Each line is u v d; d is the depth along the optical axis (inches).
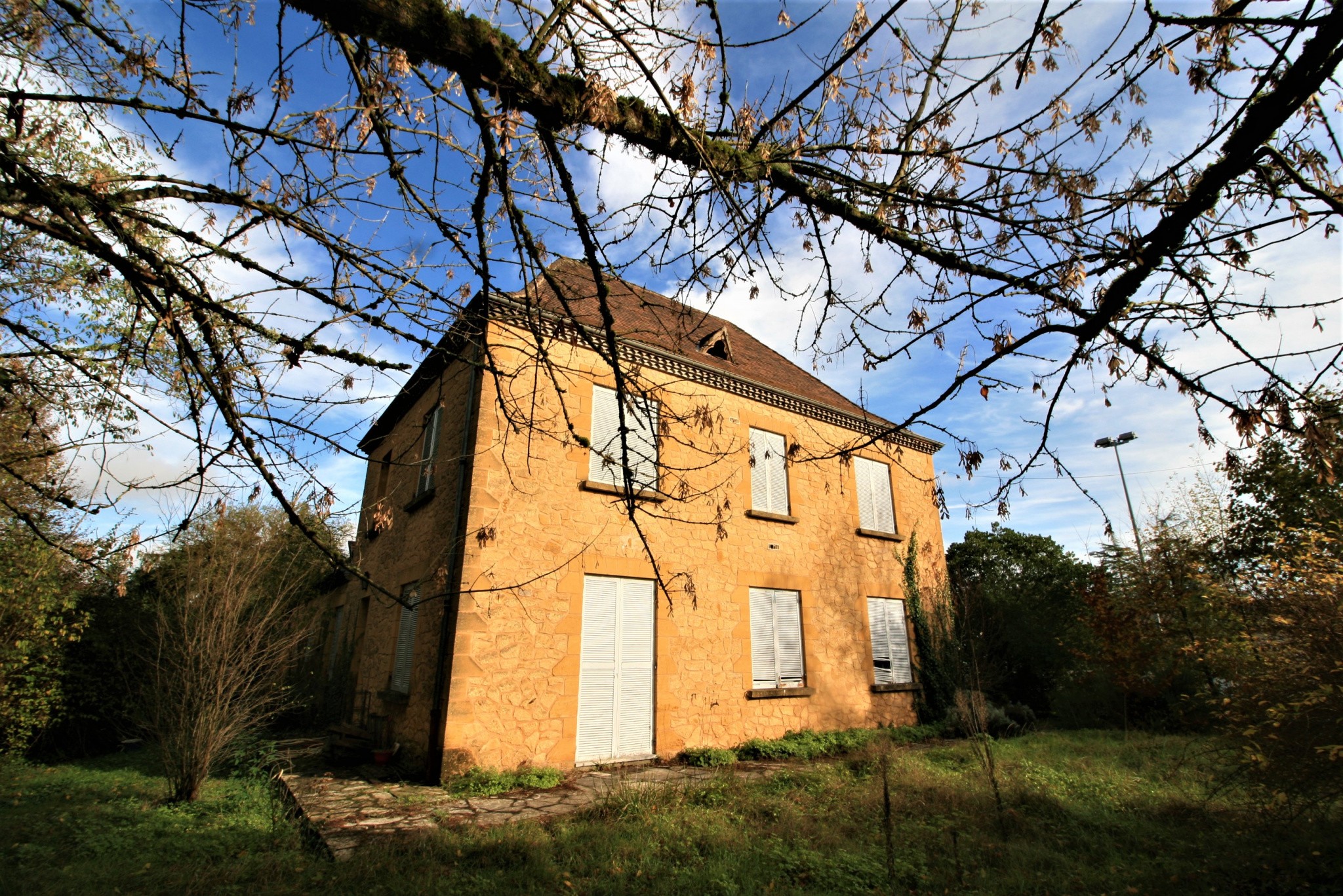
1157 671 494.0
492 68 90.6
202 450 104.6
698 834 214.4
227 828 243.0
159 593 308.2
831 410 522.6
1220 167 92.0
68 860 212.2
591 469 378.6
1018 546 920.3
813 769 326.0
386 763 344.8
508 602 327.9
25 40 105.0
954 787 278.5
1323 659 215.3
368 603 492.7
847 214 119.0
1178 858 202.1
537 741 320.8
